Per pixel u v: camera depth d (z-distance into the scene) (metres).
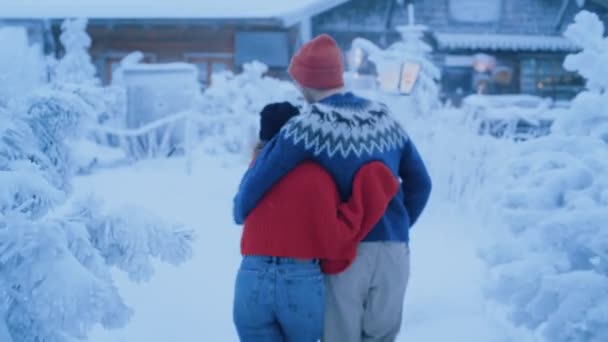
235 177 10.11
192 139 12.38
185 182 9.70
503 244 3.17
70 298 2.35
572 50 21.44
